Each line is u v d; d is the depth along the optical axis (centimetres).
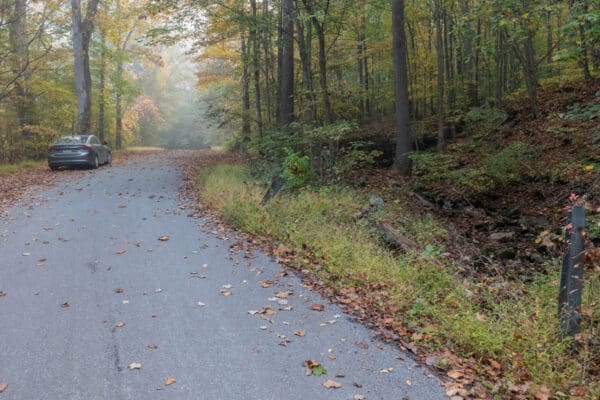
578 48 709
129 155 2834
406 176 1416
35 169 1861
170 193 1256
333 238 751
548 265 686
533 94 1552
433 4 1789
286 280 604
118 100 3628
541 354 391
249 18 1466
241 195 1042
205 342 429
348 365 392
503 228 1013
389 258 673
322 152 1345
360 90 1953
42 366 384
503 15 804
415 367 391
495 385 369
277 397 345
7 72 2130
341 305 527
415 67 1955
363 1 1452
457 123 1866
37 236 808
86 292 552
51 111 2581
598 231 736
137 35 3366
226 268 646
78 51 2341
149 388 354
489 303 539
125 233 830
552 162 1210
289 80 1611
